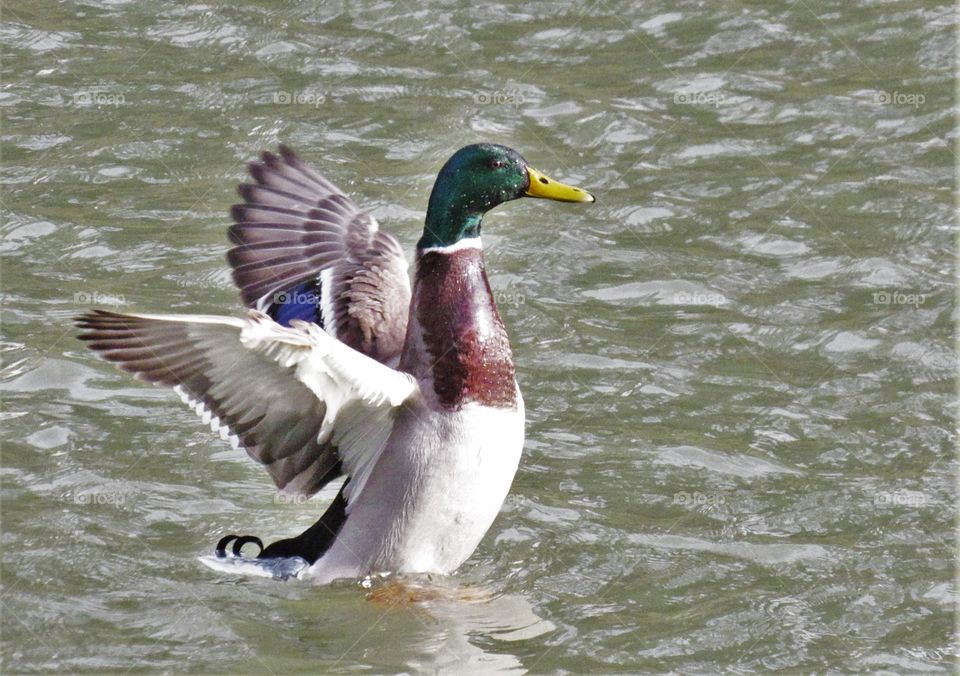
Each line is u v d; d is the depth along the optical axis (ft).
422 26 64.28
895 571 34.37
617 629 32.30
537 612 32.96
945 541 35.42
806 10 65.62
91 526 35.50
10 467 37.55
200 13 65.10
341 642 31.81
